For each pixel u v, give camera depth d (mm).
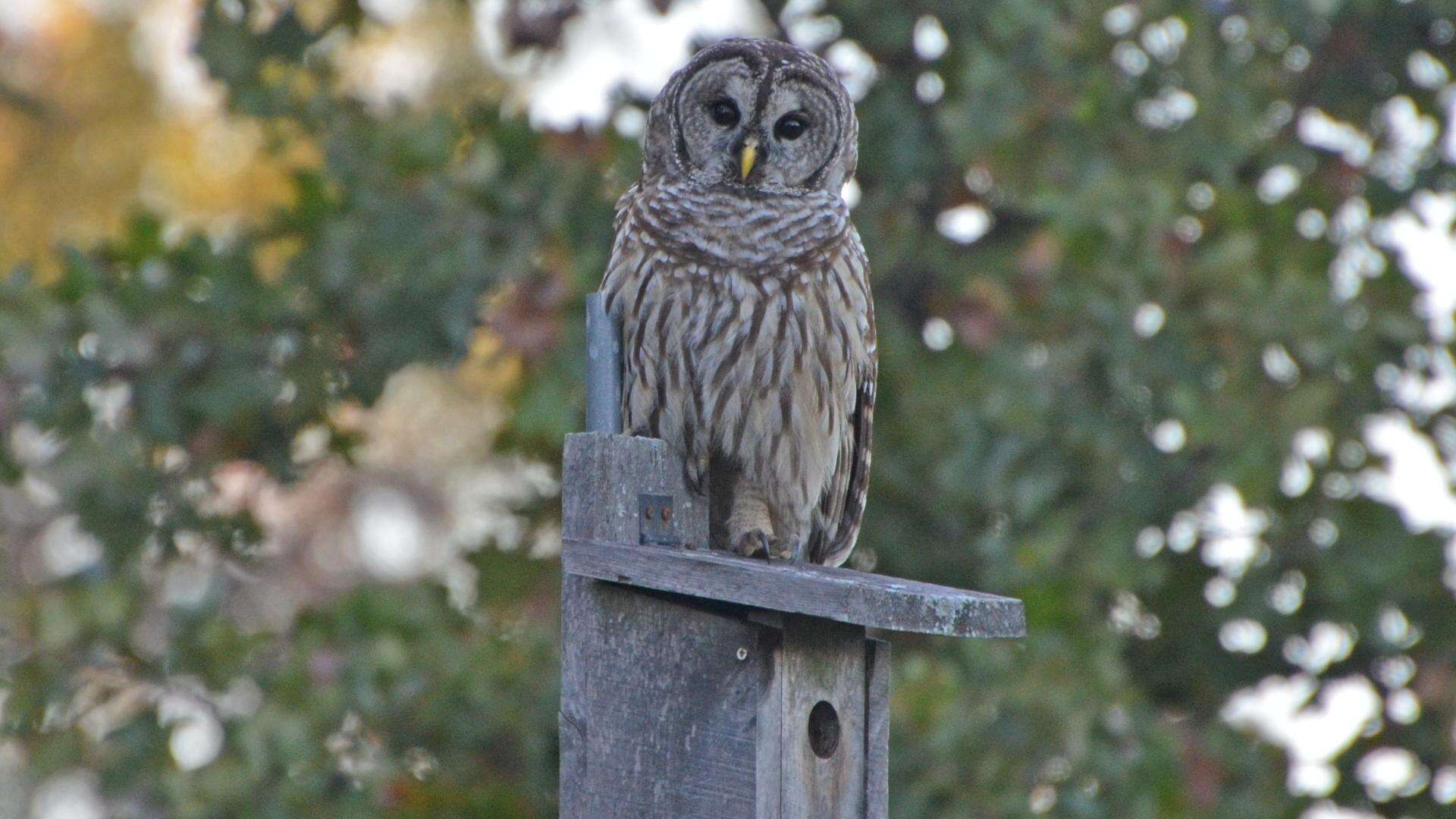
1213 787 12320
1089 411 12148
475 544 12656
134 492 11883
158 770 11406
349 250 11852
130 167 20625
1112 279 11805
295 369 12102
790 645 7176
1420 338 12727
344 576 20734
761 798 7137
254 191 20406
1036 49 11805
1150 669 13422
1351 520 12695
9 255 20391
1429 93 13453
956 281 12148
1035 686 11391
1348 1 12789
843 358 9562
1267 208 12711
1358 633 12906
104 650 11750
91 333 11758
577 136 11805
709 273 9297
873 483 12422
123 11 21156
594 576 7395
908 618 6730
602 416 7969
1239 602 12867
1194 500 12602
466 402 21250
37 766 11602
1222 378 12344
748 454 9633
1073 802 11531
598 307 8039
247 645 11766
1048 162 11805
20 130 20750
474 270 11750
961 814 11250
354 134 12234
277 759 11211
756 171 9367
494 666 11609
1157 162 12188
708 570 7117
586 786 7441
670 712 7352
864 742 7375
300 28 12633
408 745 11766
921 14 12414
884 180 12359
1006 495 12000
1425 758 13000
